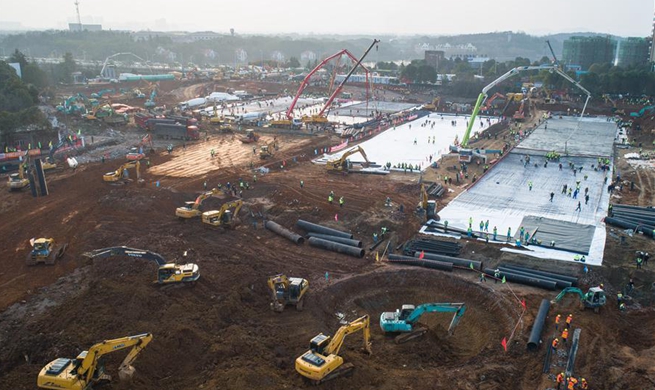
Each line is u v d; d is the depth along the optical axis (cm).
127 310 3972
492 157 9288
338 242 5412
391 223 5934
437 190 7256
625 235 5569
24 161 7719
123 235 5584
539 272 4694
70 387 2883
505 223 6081
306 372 3147
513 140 10819
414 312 3816
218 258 5038
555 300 4244
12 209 6431
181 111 14912
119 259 4831
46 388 2922
